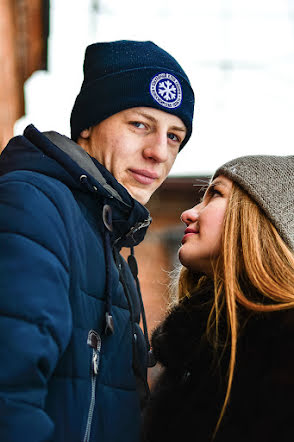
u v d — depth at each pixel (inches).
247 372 46.8
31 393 39.3
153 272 292.4
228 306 50.0
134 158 58.2
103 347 49.4
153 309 275.4
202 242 56.8
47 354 40.1
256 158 57.5
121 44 59.6
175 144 61.3
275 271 52.7
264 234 54.2
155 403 52.4
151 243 298.7
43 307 40.7
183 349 53.4
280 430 43.6
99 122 58.6
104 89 57.9
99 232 52.1
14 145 52.0
